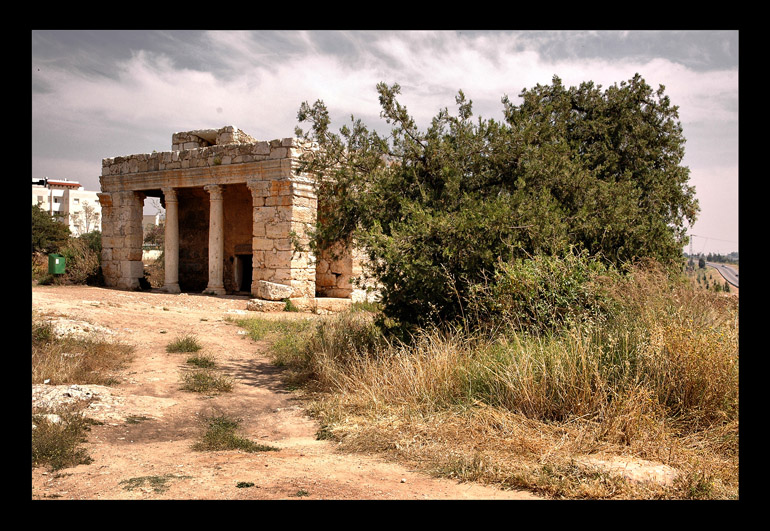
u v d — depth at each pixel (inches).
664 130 808.3
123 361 475.8
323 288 1042.1
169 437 294.5
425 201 473.1
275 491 195.3
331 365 419.5
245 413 354.3
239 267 1151.6
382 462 243.1
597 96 808.9
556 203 455.8
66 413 288.4
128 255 1161.4
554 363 295.9
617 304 363.6
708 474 207.8
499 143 474.9
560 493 198.5
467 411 288.4
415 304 438.9
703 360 274.1
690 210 772.0
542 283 390.0
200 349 549.3
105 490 193.8
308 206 965.8
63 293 952.3
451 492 200.1
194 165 1077.8
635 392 266.2
